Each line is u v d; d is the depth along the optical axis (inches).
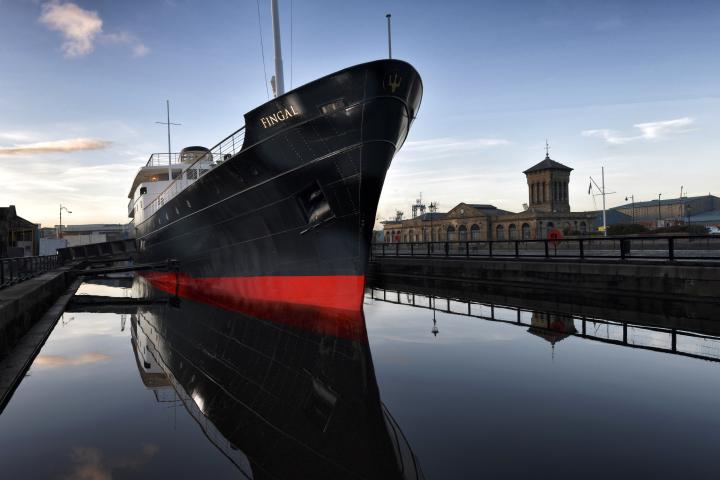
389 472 164.6
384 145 464.4
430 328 425.7
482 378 270.7
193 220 701.9
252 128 515.8
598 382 259.3
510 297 645.3
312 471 169.9
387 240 4256.9
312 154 486.0
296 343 386.9
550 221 3198.8
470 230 3521.2
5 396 261.3
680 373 274.4
